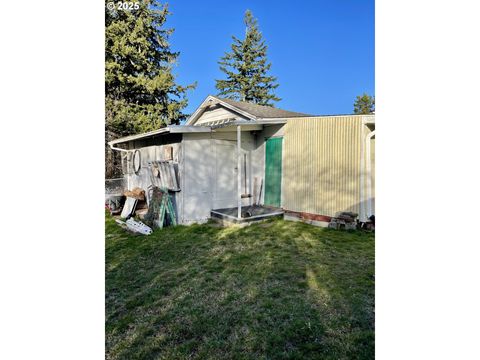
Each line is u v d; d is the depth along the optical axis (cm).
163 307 309
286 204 779
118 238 620
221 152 804
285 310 293
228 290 346
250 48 2495
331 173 675
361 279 368
